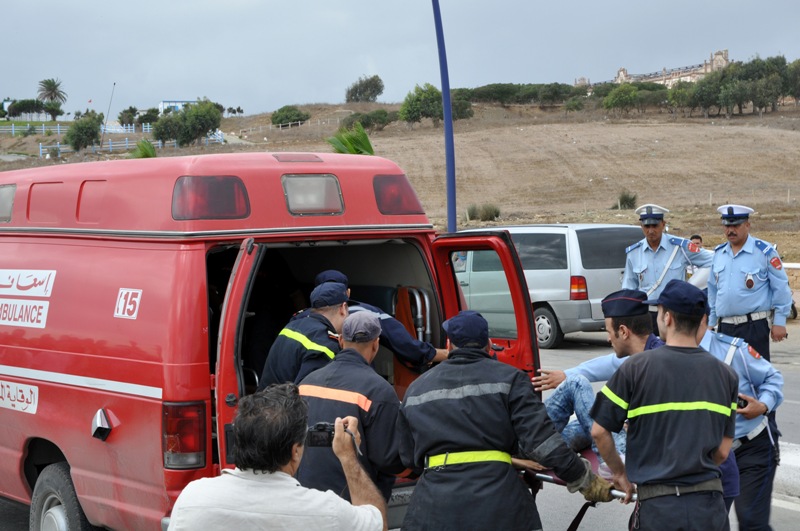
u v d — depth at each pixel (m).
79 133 87.44
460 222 48.09
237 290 4.91
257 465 3.09
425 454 4.29
